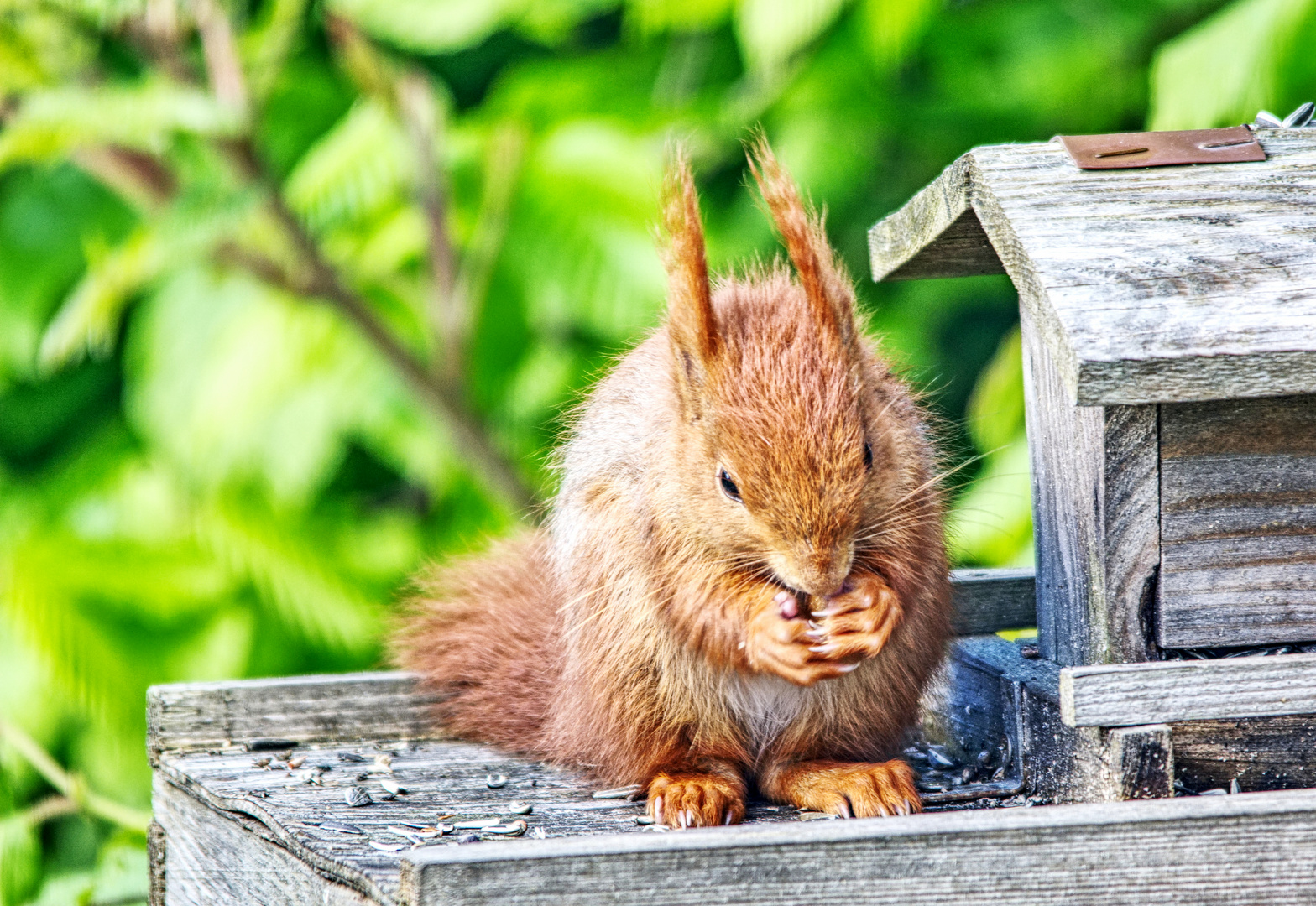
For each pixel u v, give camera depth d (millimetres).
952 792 6719
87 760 12523
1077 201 6301
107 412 15102
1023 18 14305
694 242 6457
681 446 6516
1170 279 5816
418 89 11992
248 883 6652
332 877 5750
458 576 8641
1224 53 10227
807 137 13734
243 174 11352
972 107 14219
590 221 12664
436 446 13492
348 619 12539
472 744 8062
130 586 12367
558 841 5141
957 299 14414
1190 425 6266
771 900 5102
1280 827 5305
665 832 5297
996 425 11656
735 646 6504
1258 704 5895
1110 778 5898
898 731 7059
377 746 8023
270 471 13383
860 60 13938
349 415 13375
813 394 6184
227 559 12664
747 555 6418
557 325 13539
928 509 6875
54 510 14008
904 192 14555
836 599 6254
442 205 12156
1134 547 6312
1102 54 14023
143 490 13742
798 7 11227
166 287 13734
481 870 4934
